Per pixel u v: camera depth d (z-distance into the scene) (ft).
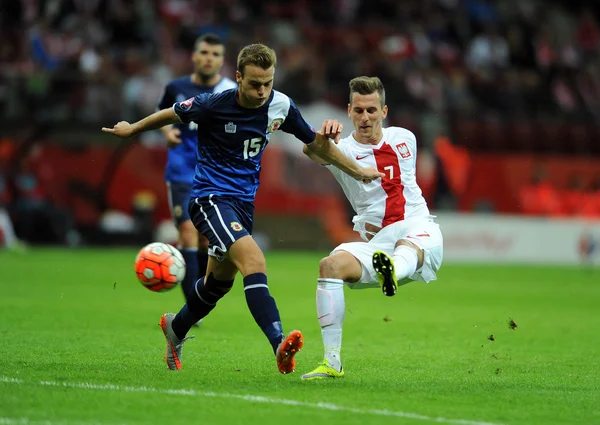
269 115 75.56
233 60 325.01
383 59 344.90
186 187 122.72
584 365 91.81
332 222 307.99
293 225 304.09
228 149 75.82
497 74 372.38
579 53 406.62
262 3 362.33
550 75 382.22
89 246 280.10
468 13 389.80
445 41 378.53
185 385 70.64
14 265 213.87
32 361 82.12
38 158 280.31
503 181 321.32
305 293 173.06
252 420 58.18
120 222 280.31
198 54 126.62
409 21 377.50
